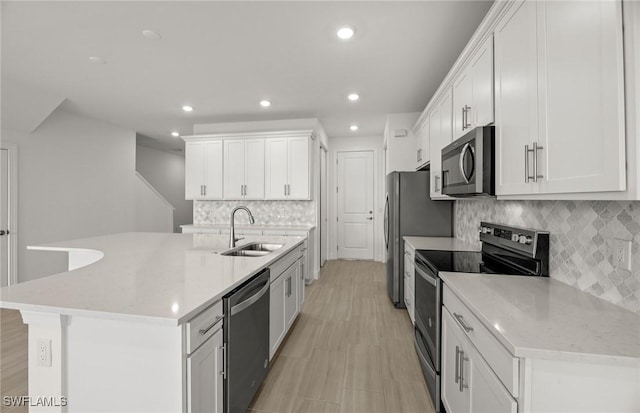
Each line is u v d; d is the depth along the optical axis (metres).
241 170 4.46
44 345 1.14
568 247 1.41
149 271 1.57
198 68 2.78
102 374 1.12
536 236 1.56
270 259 1.90
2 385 1.85
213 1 1.84
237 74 2.91
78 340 1.14
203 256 1.99
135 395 1.10
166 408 1.07
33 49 2.44
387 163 4.39
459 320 1.32
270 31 2.17
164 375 1.07
